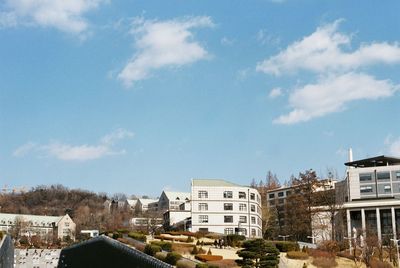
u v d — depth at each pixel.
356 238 130.25
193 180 173.12
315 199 164.25
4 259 89.19
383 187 180.62
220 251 109.69
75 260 120.00
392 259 115.69
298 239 164.88
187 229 170.00
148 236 134.75
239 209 169.88
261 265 88.00
